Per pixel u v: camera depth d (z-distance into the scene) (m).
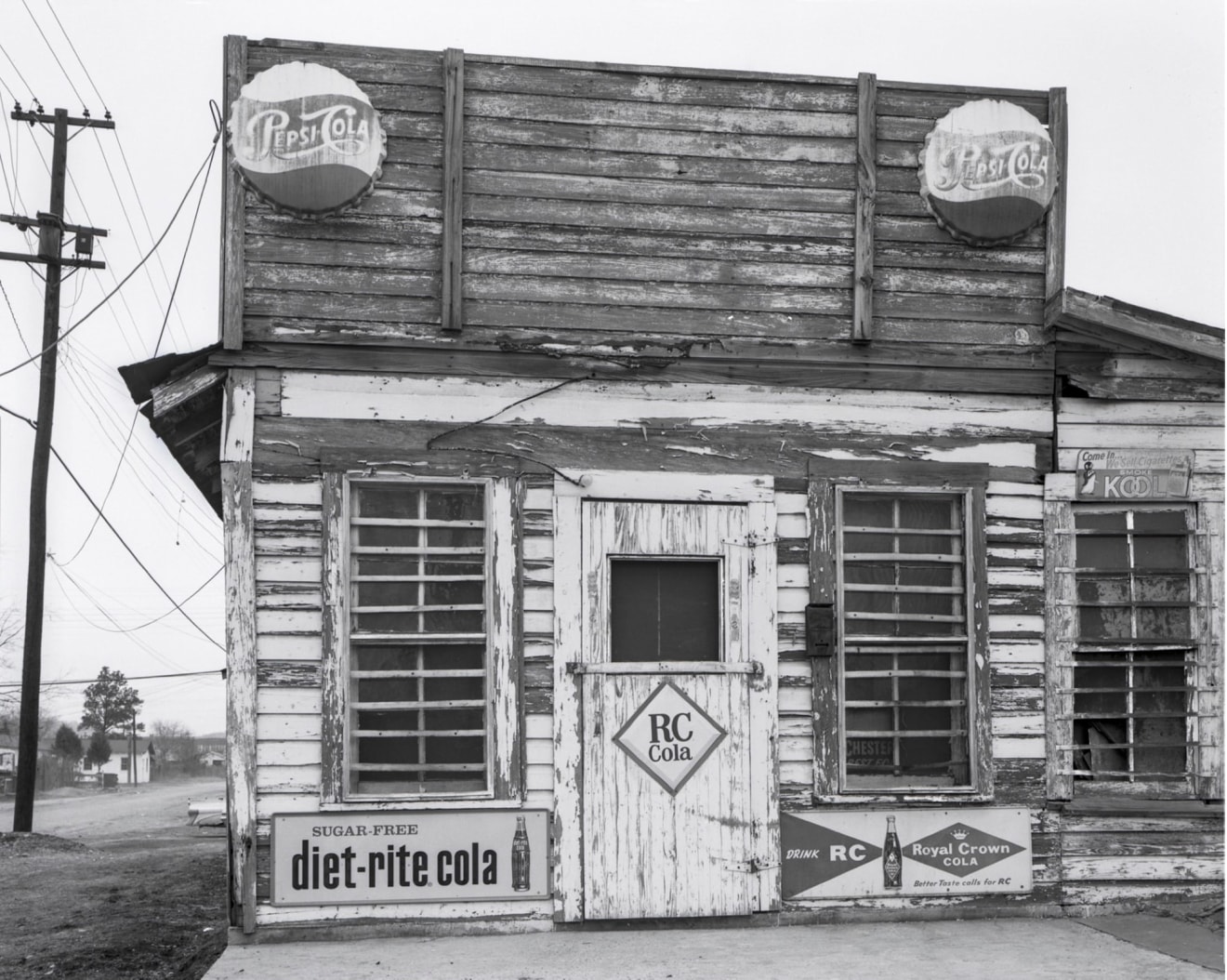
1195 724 7.63
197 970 7.59
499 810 7.00
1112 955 6.45
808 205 7.67
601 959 6.38
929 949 6.58
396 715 7.06
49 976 7.91
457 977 6.05
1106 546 7.78
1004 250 7.83
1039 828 7.46
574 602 7.19
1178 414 7.86
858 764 7.43
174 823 23.69
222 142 7.24
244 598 6.93
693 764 7.17
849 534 7.56
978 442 7.69
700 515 7.37
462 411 7.27
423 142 7.36
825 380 7.60
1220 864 7.56
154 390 7.07
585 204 7.50
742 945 6.70
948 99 7.83
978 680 7.46
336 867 6.84
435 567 7.17
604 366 7.41
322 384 7.16
